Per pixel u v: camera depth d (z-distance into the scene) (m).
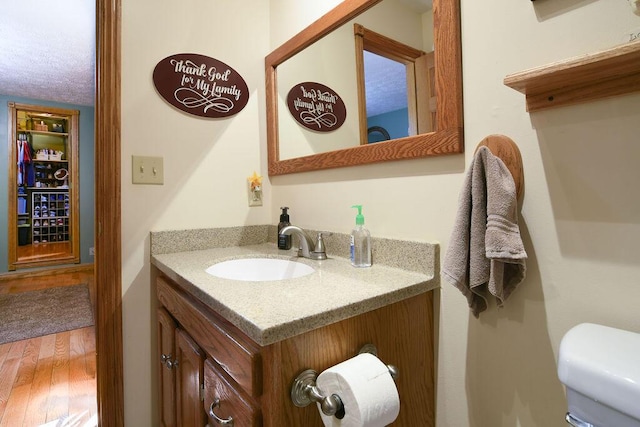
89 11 2.23
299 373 0.64
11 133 4.10
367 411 0.57
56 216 4.62
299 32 1.41
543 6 0.72
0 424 1.53
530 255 0.74
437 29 0.90
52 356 2.17
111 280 1.23
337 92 1.24
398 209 1.03
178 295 1.03
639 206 0.61
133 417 1.27
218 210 1.47
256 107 1.58
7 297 3.35
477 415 0.84
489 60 0.81
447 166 0.90
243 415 0.67
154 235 1.30
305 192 1.40
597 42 0.65
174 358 1.09
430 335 0.93
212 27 1.46
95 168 1.26
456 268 0.75
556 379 0.71
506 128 0.78
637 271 0.61
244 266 1.29
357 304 0.72
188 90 1.39
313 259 1.17
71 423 1.54
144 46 1.30
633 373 0.48
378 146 1.07
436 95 0.91
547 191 0.72
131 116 1.27
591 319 0.66
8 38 2.59
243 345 0.66
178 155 1.37
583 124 0.67
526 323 0.75
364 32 1.14
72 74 3.34
